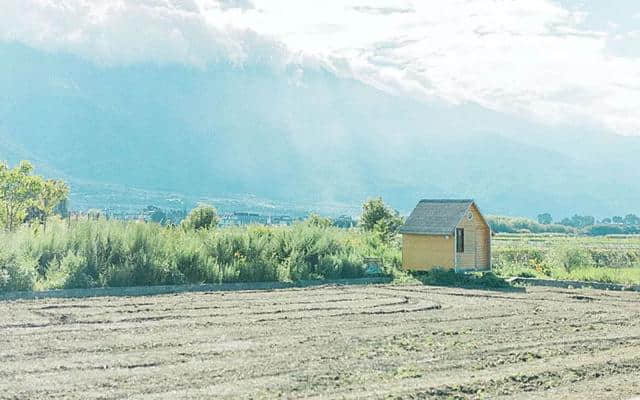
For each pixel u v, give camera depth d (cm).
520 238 10706
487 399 1152
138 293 2786
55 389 1188
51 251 2906
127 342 1655
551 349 1609
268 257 3428
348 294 2855
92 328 1861
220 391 1177
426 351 1566
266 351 1555
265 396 1145
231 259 3300
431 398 1151
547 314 2266
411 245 3919
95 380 1256
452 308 2409
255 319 2072
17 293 2534
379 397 1138
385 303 2534
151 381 1252
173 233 3328
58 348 1569
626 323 2067
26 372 1320
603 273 3631
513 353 1549
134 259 2950
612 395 1183
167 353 1523
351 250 3806
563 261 4219
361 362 1434
